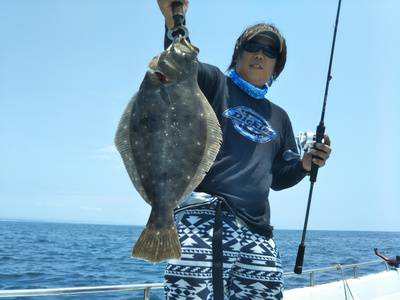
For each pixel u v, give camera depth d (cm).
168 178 243
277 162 325
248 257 267
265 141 291
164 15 273
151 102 249
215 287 245
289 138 324
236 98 291
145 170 244
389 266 683
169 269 250
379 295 611
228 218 265
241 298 271
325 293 520
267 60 297
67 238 6875
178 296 245
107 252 3550
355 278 612
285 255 2773
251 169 277
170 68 252
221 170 269
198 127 252
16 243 5009
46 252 3456
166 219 238
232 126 280
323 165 305
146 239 233
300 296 494
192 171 249
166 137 246
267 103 309
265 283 268
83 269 2103
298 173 316
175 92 252
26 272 1981
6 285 1598
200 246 248
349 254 3381
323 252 3525
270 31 300
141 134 247
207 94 286
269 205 295
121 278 1759
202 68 281
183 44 261
